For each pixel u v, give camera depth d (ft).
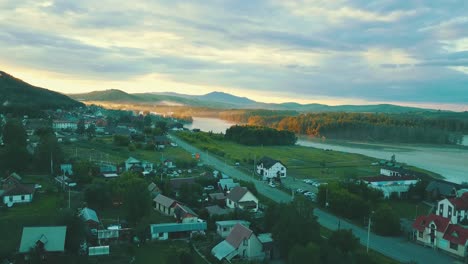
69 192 286.87
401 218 293.84
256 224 247.09
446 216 288.51
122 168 411.34
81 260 187.42
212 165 495.82
